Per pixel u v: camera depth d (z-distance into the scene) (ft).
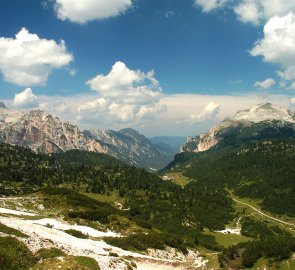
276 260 266.57
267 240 288.71
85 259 169.17
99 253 230.07
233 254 284.82
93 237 315.99
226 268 276.00
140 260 267.39
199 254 354.95
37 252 169.58
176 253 337.31
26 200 533.14
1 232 180.75
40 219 367.04
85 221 415.85
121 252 273.95
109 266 181.16
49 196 577.43
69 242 237.04
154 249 328.70
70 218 420.77
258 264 269.23
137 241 325.21
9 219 263.49
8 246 160.45
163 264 270.05
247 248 283.18
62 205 518.37
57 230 282.36
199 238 636.48
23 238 181.88
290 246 273.95
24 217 353.72
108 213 467.93
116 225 432.66
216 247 461.78
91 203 577.02
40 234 229.25
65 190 608.60
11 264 147.02
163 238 358.02
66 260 162.40
